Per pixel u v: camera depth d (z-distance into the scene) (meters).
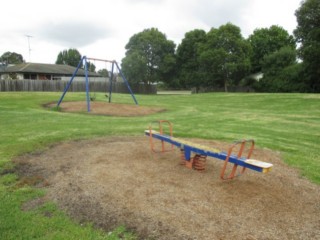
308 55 36.31
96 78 49.56
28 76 46.38
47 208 4.05
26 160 6.28
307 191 4.83
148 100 28.08
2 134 8.80
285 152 7.68
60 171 5.54
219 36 47.38
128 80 52.84
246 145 8.34
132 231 3.51
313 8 37.12
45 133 9.09
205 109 19.23
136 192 4.49
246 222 3.72
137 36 55.75
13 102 18.98
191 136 9.45
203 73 50.81
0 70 47.47
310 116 15.64
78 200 4.28
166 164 5.87
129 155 6.50
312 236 3.50
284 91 46.16
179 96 34.28
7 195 4.45
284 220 3.82
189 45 54.81
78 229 3.51
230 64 45.84
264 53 54.88
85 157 6.43
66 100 21.64
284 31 58.34
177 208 4.01
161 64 55.56
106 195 4.40
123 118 13.66
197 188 4.67
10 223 3.61
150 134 6.81
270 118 14.58
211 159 6.31
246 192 4.58
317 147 8.36
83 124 11.23
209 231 3.49
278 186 4.94
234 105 22.73
